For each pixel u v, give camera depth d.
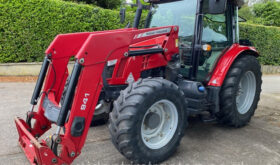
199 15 3.01
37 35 6.80
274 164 2.43
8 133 2.96
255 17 15.40
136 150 2.17
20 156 2.42
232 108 3.29
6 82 6.11
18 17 6.50
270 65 11.36
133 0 9.98
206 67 3.25
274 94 6.04
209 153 2.65
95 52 2.06
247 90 3.72
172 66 2.84
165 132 2.51
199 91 2.82
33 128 2.54
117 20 7.81
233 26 3.55
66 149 1.99
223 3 2.53
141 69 2.73
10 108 3.95
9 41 6.59
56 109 2.28
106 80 2.64
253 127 3.56
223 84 3.31
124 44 2.29
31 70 6.99
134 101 2.13
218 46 3.35
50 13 6.78
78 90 2.01
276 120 3.92
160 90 2.26
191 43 3.08
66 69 2.71
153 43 2.62
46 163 1.91
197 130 3.37
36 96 2.52
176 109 2.46
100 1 9.67
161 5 3.55
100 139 2.94
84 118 2.06
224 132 3.32
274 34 11.03
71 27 7.11
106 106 2.99
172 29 2.75
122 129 2.10
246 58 3.47
